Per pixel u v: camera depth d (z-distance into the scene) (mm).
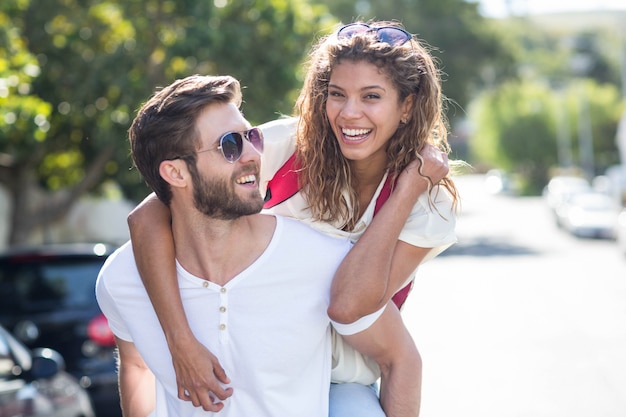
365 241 2686
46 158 17984
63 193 20109
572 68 98000
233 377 2633
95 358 7375
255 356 2607
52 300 7543
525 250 30562
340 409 2793
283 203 3100
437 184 2873
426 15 38500
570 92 77688
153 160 2613
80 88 15211
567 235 36938
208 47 14969
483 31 39312
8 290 7570
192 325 2650
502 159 77500
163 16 15688
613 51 100062
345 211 3025
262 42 15867
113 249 8172
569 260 25781
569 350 11227
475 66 39531
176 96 2574
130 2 15648
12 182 16484
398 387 2777
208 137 2557
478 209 61938
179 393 2645
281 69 15609
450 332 12953
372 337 2715
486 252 30359
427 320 14328
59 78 15695
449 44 38594
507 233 39969
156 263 2652
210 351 2629
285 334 2621
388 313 2754
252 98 15555
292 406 2643
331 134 3000
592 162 74688
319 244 2693
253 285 2629
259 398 2623
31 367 5539
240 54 15281
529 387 9156
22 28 15531
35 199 19359
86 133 16312
